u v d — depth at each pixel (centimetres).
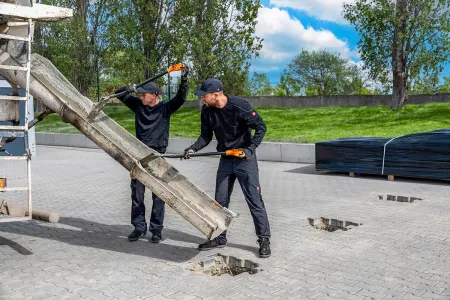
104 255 507
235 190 924
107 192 912
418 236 575
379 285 416
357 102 2603
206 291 404
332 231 638
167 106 541
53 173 1187
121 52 2608
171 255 507
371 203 782
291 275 443
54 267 469
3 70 488
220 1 2250
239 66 2348
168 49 2509
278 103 2781
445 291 402
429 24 2127
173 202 457
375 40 2230
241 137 500
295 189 937
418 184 972
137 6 2505
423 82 2702
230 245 542
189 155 481
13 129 457
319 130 1805
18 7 442
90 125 485
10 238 577
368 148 1062
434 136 998
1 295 397
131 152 505
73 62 2898
